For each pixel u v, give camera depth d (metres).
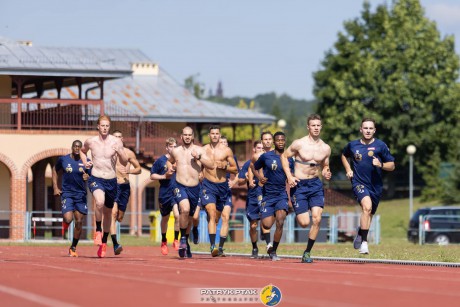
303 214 44.31
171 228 94.19
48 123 104.50
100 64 100.75
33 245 82.25
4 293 23.27
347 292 24.31
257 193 51.81
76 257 49.34
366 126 44.44
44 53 101.88
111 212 48.62
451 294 24.36
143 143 116.94
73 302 20.92
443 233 114.88
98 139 47.53
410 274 33.44
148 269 34.16
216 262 42.94
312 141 44.31
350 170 45.19
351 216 112.50
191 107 153.25
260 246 74.25
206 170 50.31
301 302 21.64
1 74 97.62
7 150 98.50
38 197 111.25
